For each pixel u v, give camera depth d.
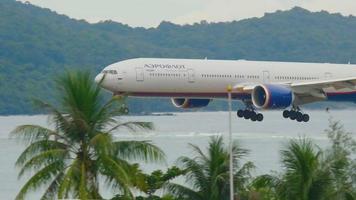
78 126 129.00
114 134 130.75
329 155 137.88
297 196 132.12
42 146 128.25
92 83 130.75
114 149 128.00
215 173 137.88
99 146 126.75
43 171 127.00
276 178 135.62
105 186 129.88
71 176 126.19
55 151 126.44
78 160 128.62
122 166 128.50
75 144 130.25
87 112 129.50
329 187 132.38
